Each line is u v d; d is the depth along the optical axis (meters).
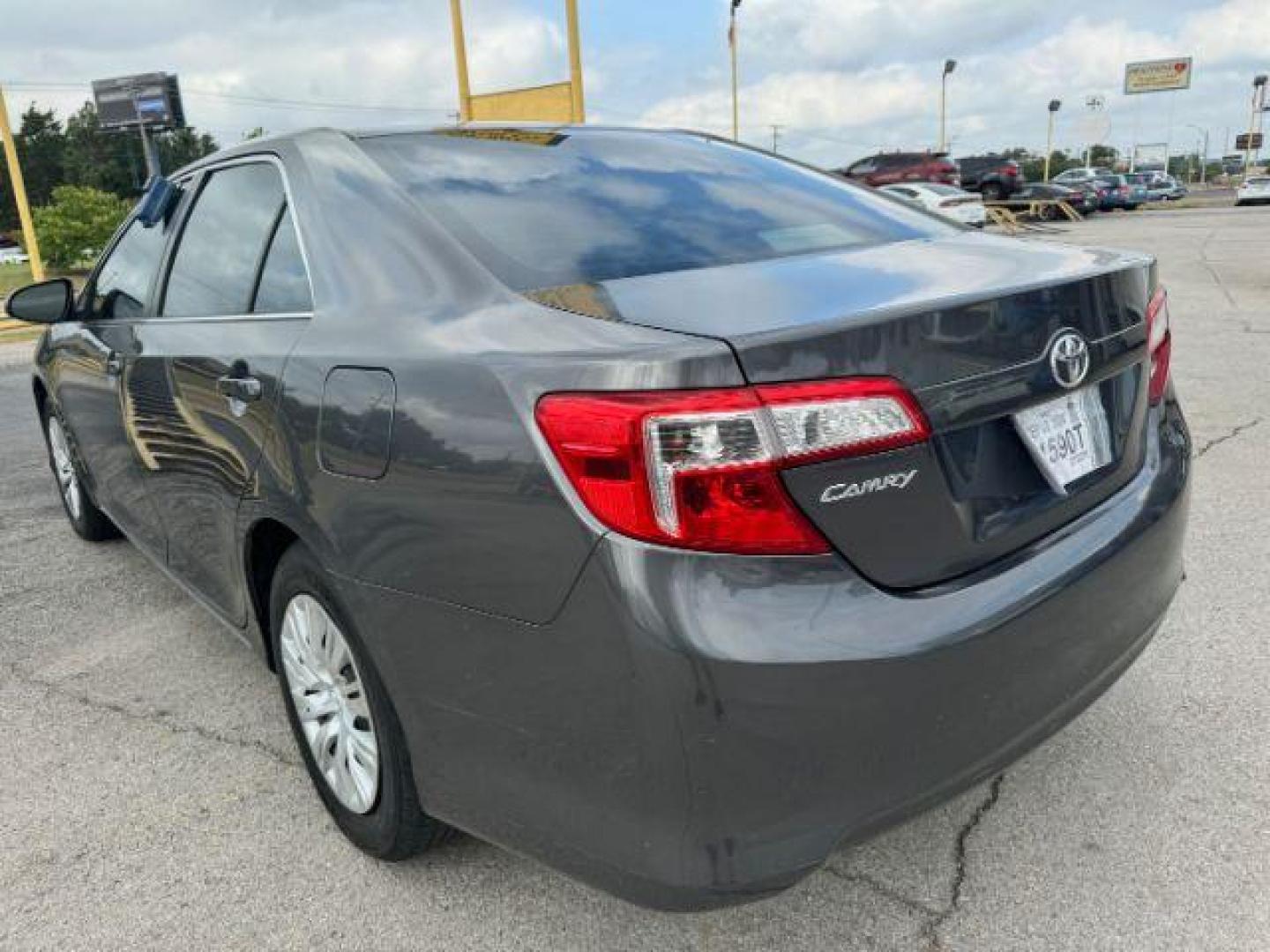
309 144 2.65
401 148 2.54
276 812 2.64
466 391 1.81
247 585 2.67
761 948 2.09
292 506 2.25
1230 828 2.36
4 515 5.38
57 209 38.53
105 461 3.76
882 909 2.18
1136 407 2.29
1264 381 6.90
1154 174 55.22
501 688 1.80
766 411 1.58
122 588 4.23
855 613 1.64
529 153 2.65
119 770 2.86
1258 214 30.20
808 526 1.62
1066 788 2.54
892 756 1.68
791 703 1.59
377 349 2.04
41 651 3.65
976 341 1.82
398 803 2.20
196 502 2.88
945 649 1.69
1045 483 1.99
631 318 1.79
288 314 2.44
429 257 2.15
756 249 2.31
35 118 104.56
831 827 1.67
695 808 1.61
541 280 2.04
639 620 1.58
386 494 1.94
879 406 1.67
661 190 2.58
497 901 2.27
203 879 2.39
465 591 1.82
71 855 2.50
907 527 1.73
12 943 2.21
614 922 2.19
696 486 1.57
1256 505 4.42
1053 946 2.05
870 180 32.34
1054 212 33.03
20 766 2.90
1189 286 12.62
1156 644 3.21
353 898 2.30
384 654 2.03
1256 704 2.85
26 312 3.89
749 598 1.59
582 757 1.71
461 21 15.84
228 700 3.24
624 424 1.58
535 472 1.68
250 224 2.77
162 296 3.21
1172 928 2.08
